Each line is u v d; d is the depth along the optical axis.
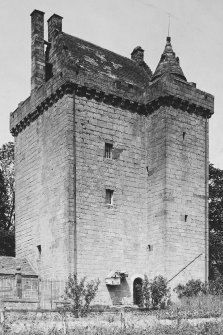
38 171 38.31
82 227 33.78
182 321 21.91
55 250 34.44
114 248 35.09
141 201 37.38
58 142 35.50
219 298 32.88
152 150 37.84
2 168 64.56
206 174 38.84
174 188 36.38
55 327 19.12
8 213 63.81
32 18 41.09
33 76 39.94
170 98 37.09
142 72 44.44
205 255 37.19
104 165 35.84
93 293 28.77
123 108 37.75
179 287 34.56
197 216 37.38
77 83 34.97
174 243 35.44
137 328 20.03
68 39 40.03
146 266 36.47
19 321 21.59
